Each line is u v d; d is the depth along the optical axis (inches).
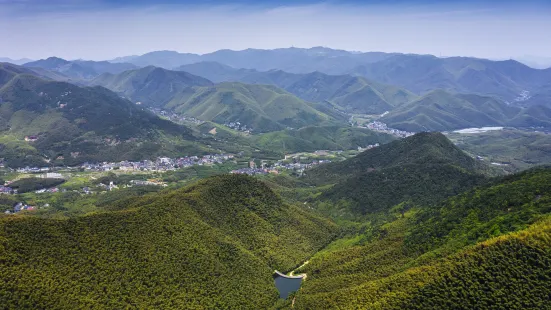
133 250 6668.3
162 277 6451.8
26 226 6200.8
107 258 6333.7
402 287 5349.4
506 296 4611.2
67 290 5521.7
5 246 5703.7
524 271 4766.2
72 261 6018.7
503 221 6210.6
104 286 5880.9
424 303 4904.0
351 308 5364.2
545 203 6230.3
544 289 4527.6
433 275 5216.5
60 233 6382.9
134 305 5807.1
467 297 4763.8
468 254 5275.6
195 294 6446.9
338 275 7081.7
